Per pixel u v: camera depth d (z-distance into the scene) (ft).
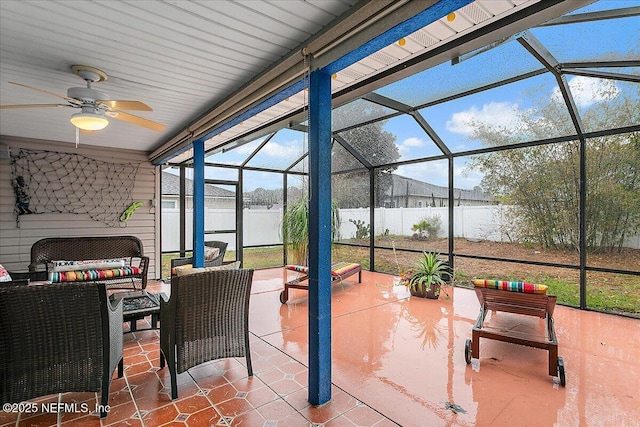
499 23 7.06
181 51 7.98
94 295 6.73
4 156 16.33
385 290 17.62
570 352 9.75
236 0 6.00
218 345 8.25
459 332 11.48
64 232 18.11
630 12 7.93
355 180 24.44
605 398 7.37
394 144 19.83
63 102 11.48
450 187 18.93
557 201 15.20
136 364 9.27
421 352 9.88
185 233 22.25
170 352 7.55
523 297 9.32
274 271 23.24
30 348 6.49
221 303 8.22
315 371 7.29
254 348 10.40
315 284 7.40
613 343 10.38
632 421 6.53
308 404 7.29
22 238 17.03
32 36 7.20
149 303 11.48
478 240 17.98
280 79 8.37
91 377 6.88
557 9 6.36
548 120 13.80
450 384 8.05
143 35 7.21
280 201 26.37
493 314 13.43
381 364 9.11
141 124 10.61
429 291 15.87
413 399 7.42
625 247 13.29
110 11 6.27
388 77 9.89
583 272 13.93
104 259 17.89
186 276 7.61
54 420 6.73
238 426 6.53
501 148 16.46
